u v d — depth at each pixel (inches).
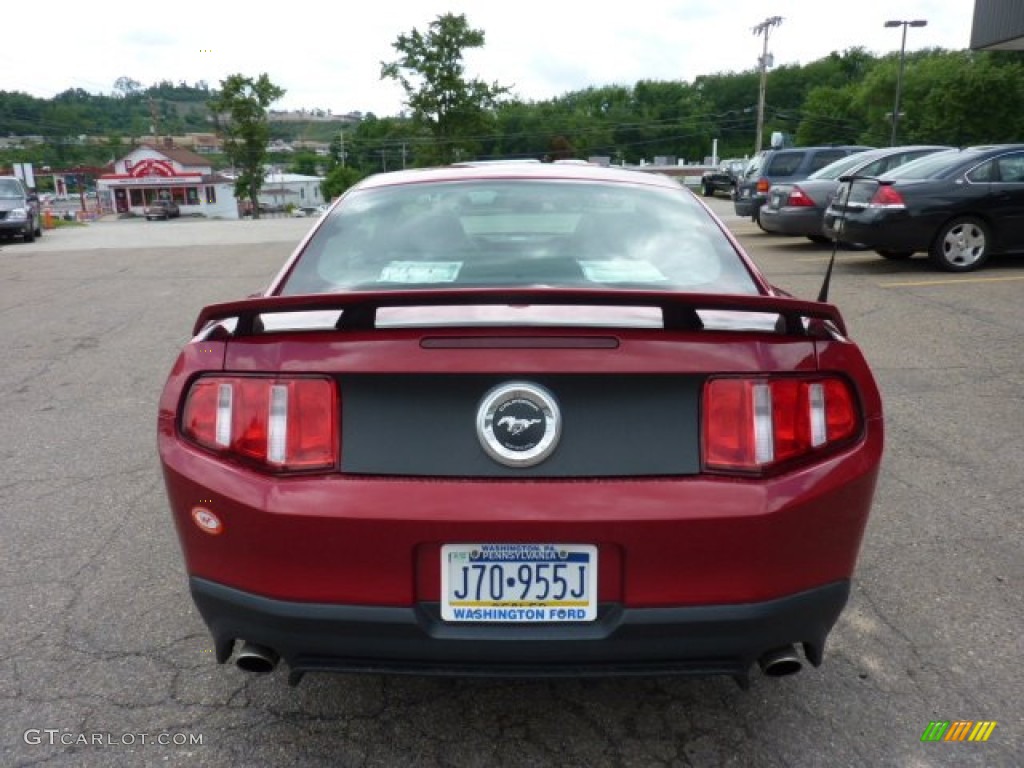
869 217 386.9
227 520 80.7
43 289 437.7
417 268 106.9
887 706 100.0
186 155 3479.3
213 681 105.8
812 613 81.9
